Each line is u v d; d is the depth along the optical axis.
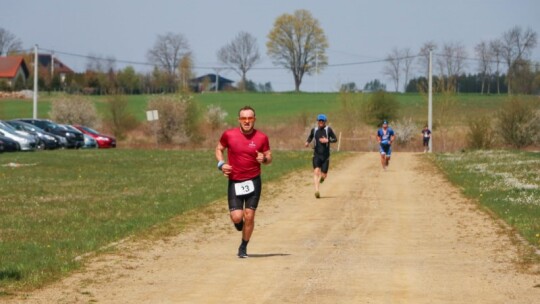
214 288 22.25
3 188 51.38
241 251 27.38
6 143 92.12
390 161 84.06
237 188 26.59
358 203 45.06
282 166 73.69
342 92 148.88
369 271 24.67
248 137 26.39
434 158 88.50
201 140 136.75
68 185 54.00
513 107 117.31
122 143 131.62
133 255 27.67
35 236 31.27
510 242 30.30
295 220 37.94
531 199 42.88
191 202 43.47
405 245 30.14
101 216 37.50
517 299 20.66
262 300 20.62
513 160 77.88
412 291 21.69
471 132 113.12
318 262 26.38
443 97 146.38
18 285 22.25
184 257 27.44
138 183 55.81
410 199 47.09
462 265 25.69
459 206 43.09
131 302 20.55
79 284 22.72
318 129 48.38
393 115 154.50
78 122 143.50
